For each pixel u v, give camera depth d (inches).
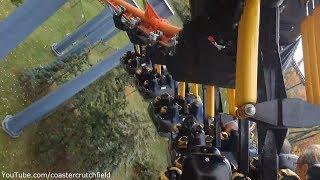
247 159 197.5
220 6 181.2
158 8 549.0
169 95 434.6
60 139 520.1
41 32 594.6
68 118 535.2
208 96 281.7
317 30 156.3
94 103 564.1
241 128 199.5
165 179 232.1
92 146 544.7
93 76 490.9
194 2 199.0
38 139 505.7
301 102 134.6
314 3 176.2
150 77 481.7
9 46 244.8
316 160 159.5
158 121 424.8
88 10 781.3
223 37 189.9
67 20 660.1
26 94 515.8
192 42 200.2
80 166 535.8
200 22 192.7
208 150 194.4
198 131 283.4
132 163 630.5
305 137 663.1
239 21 153.7
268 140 155.5
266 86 151.8
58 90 473.7
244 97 133.3
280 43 225.0
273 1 156.0
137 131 619.2
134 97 661.9
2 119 474.0
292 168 197.0
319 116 134.3
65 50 604.4
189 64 205.5
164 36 353.4
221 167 178.2
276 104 134.0
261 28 157.9
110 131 567.2
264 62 155.0
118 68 598.5
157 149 698.2
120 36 804.0
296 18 205.6
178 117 416.2
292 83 837.8
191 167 179.6
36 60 560.7
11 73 510.0
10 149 472.1
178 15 1055.0
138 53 506.3
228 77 202.2
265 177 158.4
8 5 536.1
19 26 240.2
